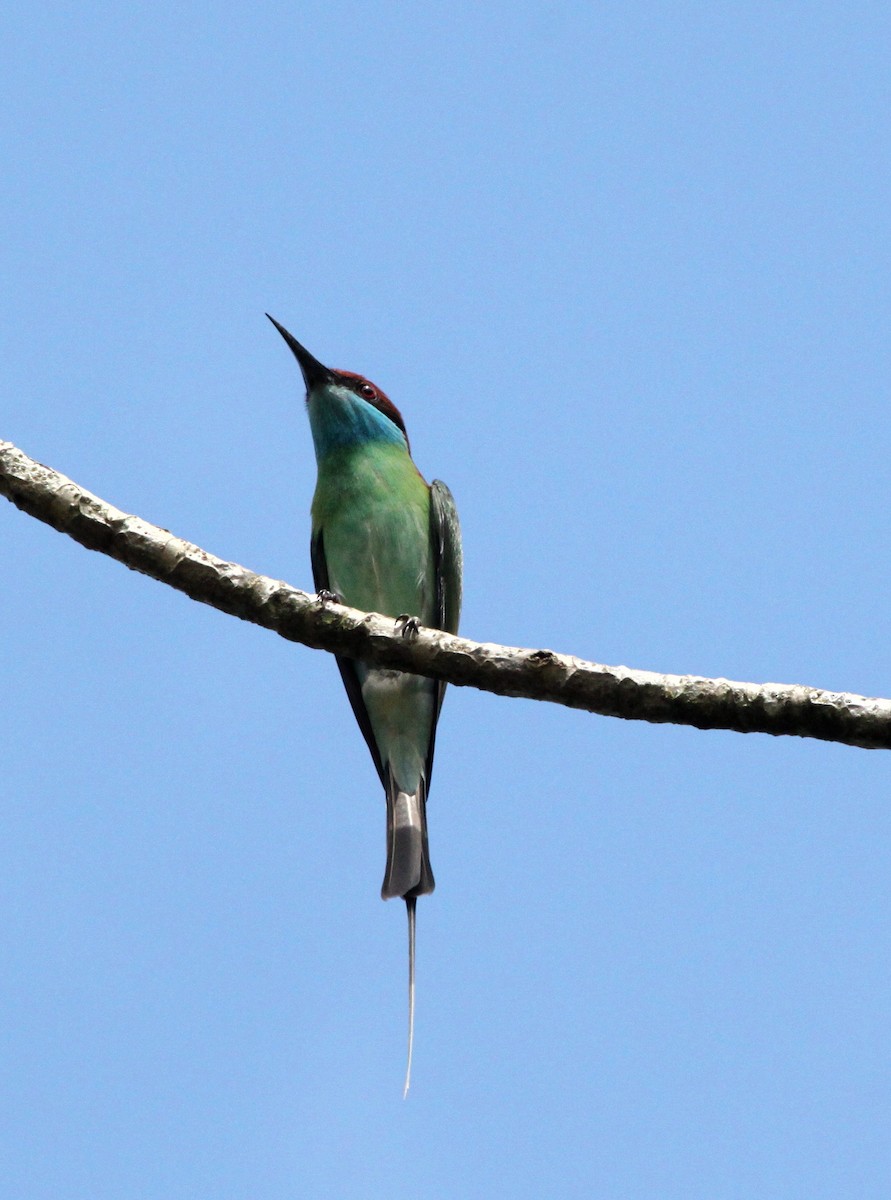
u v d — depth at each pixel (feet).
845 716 28.66
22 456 31.96
